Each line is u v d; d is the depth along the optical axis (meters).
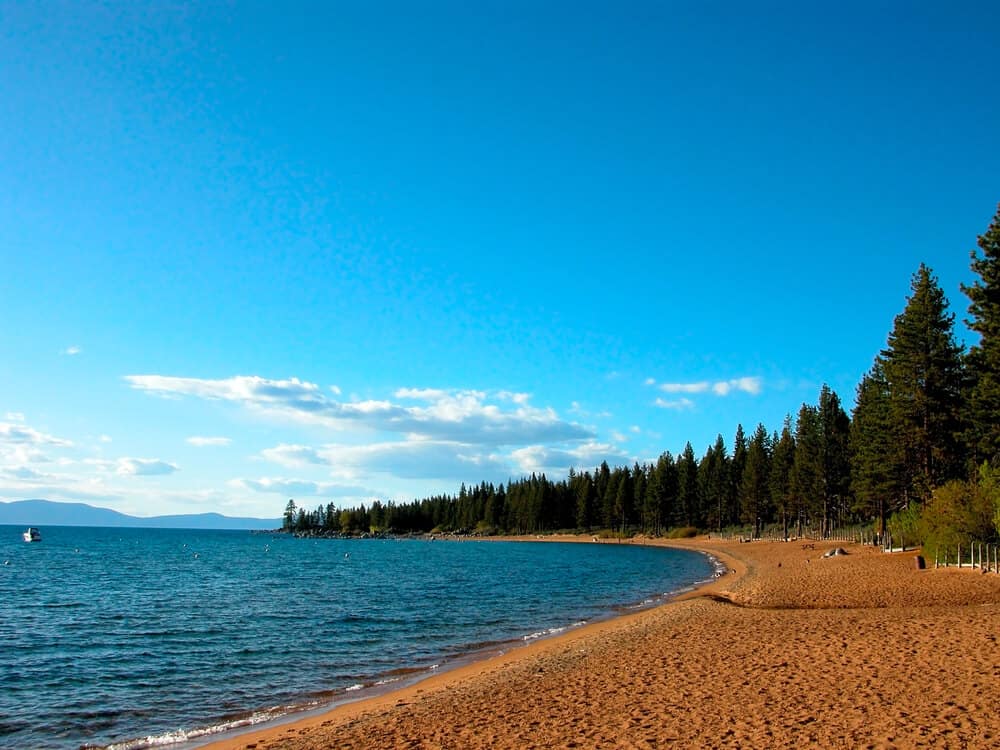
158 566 79.31
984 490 36.34
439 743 12.65
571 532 159.25
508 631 29.94
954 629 18.64
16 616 35.97
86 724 16.88
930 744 9.93
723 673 16.19
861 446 65.44
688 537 125.31
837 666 15.59
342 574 65.25
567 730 12.65
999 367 38.38
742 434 120.06
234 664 23.67
